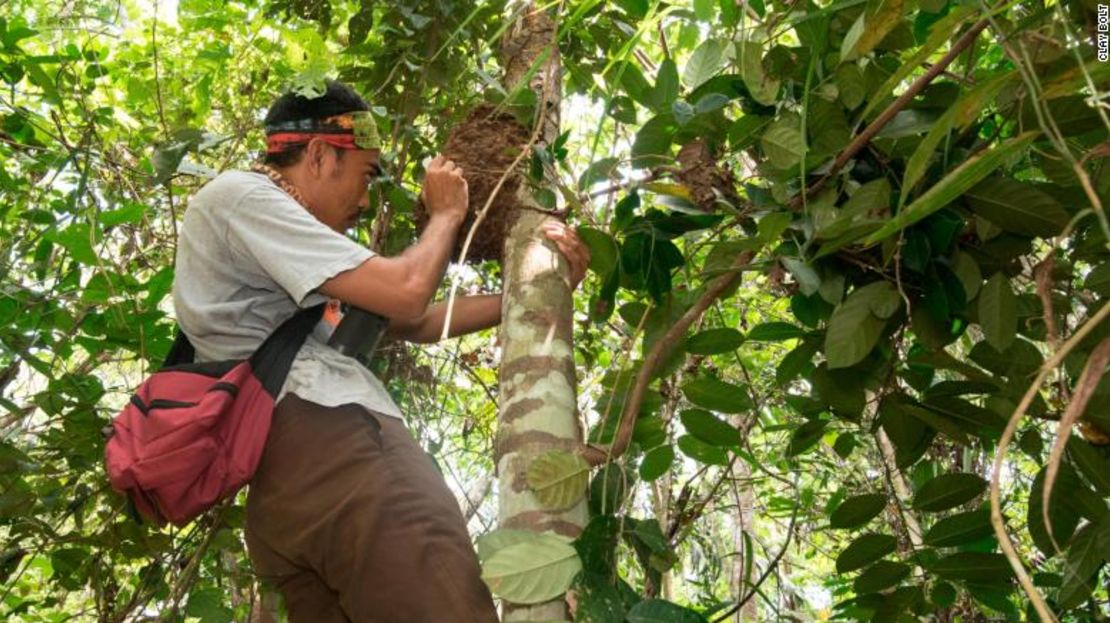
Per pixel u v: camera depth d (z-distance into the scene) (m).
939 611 3.00
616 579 1.65
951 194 1.15
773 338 2.11
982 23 1.52
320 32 3.15
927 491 2.11
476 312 2.32
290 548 1.68
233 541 2.64
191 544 2.81
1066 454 1.88
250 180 1.87
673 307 2.04
